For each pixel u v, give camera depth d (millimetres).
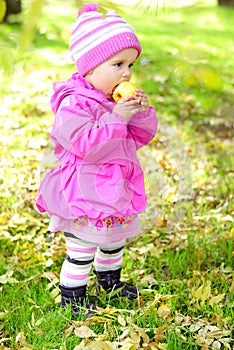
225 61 8242
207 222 3812
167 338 2496
